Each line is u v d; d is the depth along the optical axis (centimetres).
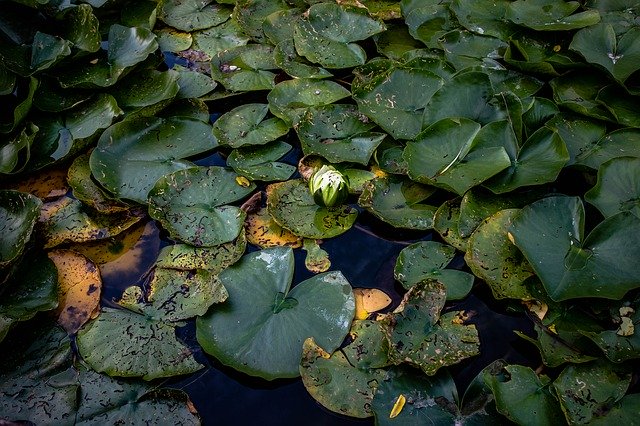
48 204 193
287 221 183
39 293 165
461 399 145
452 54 228
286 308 162
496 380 141
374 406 142
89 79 222
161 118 211
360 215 191
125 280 174
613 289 151
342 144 203
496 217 173
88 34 230
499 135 189
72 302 165
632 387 144
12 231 173
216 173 196
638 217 166
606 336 146
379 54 245
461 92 201
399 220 182
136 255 181
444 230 178
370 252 181
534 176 179
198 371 154
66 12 237
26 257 175
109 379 149
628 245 156
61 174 204
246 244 180
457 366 153
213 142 210
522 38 231
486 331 160
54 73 223
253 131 209
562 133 197
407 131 204
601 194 174
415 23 246
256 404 148
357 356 152
